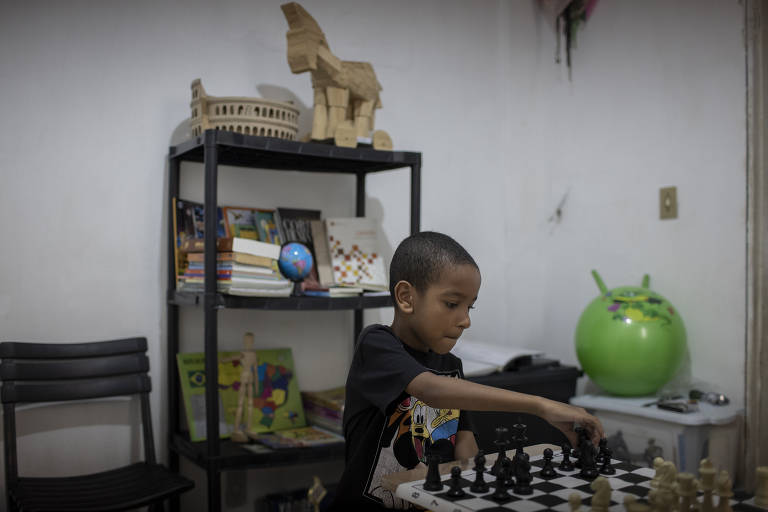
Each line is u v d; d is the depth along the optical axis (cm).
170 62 235
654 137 268
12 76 210
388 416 127
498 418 154
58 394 206
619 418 239
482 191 308
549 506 95
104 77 224
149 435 219
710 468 102
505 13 315
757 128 230
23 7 211
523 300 318
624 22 281
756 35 231
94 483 195
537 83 322
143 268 231
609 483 98
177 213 229
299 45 212
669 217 262
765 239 227
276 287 211
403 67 286
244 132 208
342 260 248
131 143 229
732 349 239
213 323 198
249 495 249
